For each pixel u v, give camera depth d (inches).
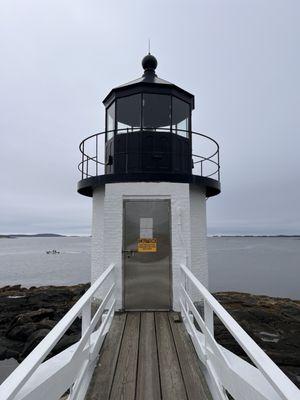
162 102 282.0
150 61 304.2
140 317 230.5
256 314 404.5
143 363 162.1
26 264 2007.9
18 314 437.4
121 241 247.9
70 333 329.4
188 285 227.6
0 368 310.0
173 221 249.4
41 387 86.5
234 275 1310.3
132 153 274.7
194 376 149.0
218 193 315.3
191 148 299.4
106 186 253.8
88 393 136.1
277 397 77.9
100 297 264.8
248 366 109.7
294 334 355.9
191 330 189.8
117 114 285.1
